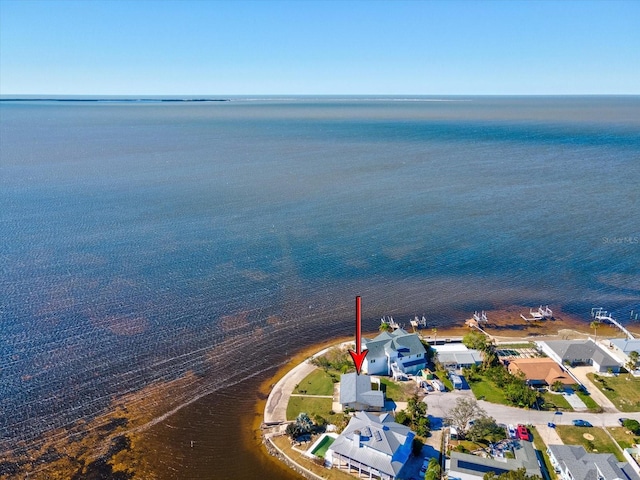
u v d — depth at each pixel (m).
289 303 104.50
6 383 76.31
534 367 79.88
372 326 96.56
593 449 63.56
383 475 58.34
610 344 88.38
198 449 65.50
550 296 108.19
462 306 104.38
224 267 120.50
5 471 60.81
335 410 72.31
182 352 86.56
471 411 68.38
